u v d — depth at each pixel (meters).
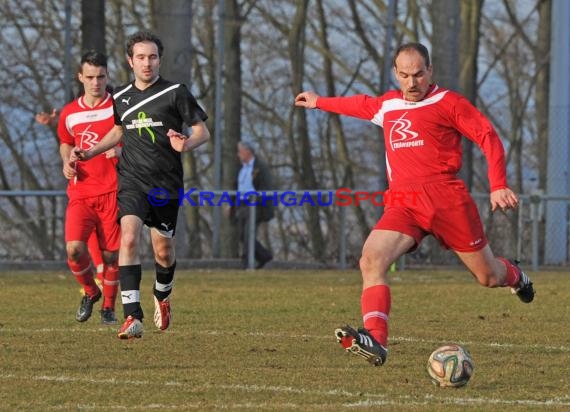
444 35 58.34
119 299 34.56
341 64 92.00
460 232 20.20
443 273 49.31
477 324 28.28
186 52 57.12
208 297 35.81
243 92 89.25
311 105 21.17
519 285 23.03
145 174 22.59
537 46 89.69
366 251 19.55
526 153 98.25
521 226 52.72
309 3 91.56
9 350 23.09
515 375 20.27
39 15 80.12
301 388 18.78
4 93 80.06
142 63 22.50
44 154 80.88
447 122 19.98
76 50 82.38
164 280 23.53
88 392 18.31
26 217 50.84
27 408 16.98
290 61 88.81
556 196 52.16
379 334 18.72
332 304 33.44
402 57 19.77
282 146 91.56
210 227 75.19
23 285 40.62
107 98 27.67
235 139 80.50
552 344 24.48
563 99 60.69
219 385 19.02
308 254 54.38
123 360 21.81
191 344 24.14
